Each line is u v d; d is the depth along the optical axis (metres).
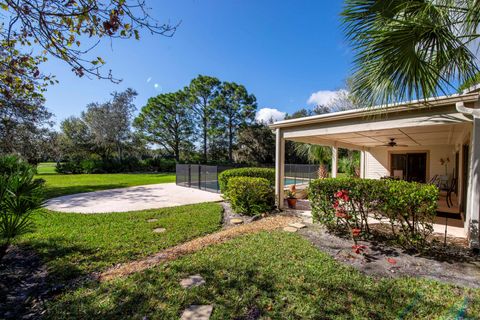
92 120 22.28
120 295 2.48
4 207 2.96
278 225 5.11
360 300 2.35
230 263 3.15
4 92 3.33
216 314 2.16
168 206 7.37
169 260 3.31
